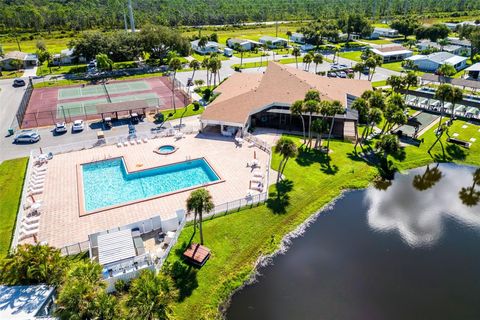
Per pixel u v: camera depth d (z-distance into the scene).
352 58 129.25
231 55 128.75
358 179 51.69
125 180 48.59
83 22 170.00
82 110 75.50
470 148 61.34
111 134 62.38
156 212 41.22
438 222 43.53
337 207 45.72
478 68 103.00
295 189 47.69
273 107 67.12
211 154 55.50
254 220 41.25
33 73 105.00
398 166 56.06
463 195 49.75
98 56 100.75
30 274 26.70
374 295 32.34
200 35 151.25
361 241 39.59
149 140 60.25
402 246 38.91
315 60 99.50
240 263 35.47
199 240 37.44
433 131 67.44
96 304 22.78
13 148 56.75
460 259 37.12
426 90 91.19
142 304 22.42
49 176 48.09
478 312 30.77
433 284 33.72
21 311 24.28
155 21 181.38
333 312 30.45
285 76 76.31
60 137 61.22
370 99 61.25
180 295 31.19
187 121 69.06
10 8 174.38
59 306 23.25
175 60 83.75
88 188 46.56
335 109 54.00
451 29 173.75
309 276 34.38
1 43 138.25
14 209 41.28
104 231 35.88
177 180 48.94
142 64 116.62
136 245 34.34
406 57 129.38
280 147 46.00
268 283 33.47
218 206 41.72
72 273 25.11
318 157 56.41
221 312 30.38
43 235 37.00
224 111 64.50
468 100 82.00
